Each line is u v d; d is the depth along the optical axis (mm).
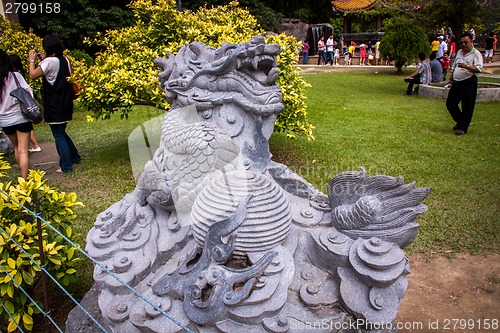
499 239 3412
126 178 5004
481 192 4297
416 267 3109
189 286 1721
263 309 1608
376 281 1668
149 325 1686
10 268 2246
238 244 1766
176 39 5418
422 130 6820
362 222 1833
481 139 6219
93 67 5461
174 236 2119
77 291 2871
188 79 2152
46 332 2381
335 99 9922
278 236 1806
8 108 4453
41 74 4875
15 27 9984
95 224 2377
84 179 5020
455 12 12797
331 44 19938
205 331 1613
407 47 14711
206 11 6270
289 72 5281
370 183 1960
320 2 25781
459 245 3350
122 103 5238
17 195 2459
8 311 2246
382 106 8945
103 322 2094
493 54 19062
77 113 9320
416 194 1853
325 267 1862
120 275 1964
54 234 2686
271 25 19875
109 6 15594
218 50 2188
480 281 2922
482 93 9469
